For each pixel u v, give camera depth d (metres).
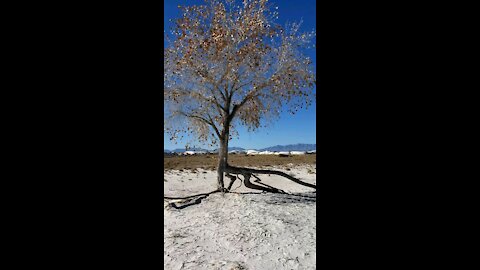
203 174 21.02
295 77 13.14
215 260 6.02
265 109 13.66
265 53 12.78
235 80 12.78
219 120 13.82
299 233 7.71
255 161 33.44
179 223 8.56
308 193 13.86
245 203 11.05
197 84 12.83
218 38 11.84
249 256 6.27
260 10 12.41
